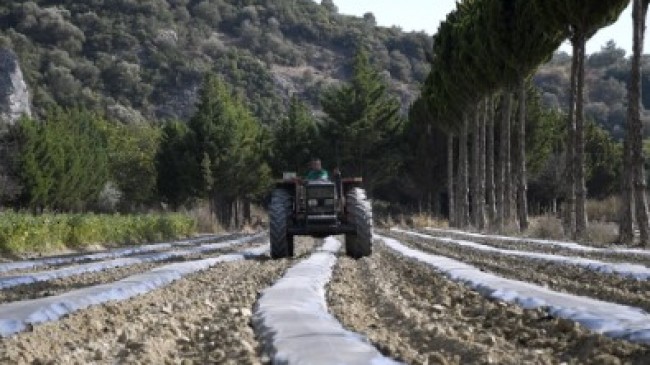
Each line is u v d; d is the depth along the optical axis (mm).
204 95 67312
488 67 36125
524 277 13531
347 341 6805
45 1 194625
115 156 79312
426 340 7281
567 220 29000
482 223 41719
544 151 60062
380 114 68062
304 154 69875
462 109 44938
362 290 12242
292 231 19844
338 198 20469
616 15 25859
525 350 6809
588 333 7199
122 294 11266
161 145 69125
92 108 146000
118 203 74000
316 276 13461
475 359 6312
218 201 68812
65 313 9367
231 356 6738
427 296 11242
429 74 50031
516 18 33094
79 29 181625
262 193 75688
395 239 31297
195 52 194500
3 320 8305
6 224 24953
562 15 27000
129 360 6703
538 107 59406
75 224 29969
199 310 9953
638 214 23078
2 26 178125
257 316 8812
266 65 199750
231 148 66688
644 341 6730
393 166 67500
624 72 175625
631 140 23281
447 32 43938
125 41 183500
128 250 26016
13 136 60406
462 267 15070
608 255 18969
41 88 148750
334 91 70125
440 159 64375
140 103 164250
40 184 60031
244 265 17688
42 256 24656
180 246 29781
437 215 63906
